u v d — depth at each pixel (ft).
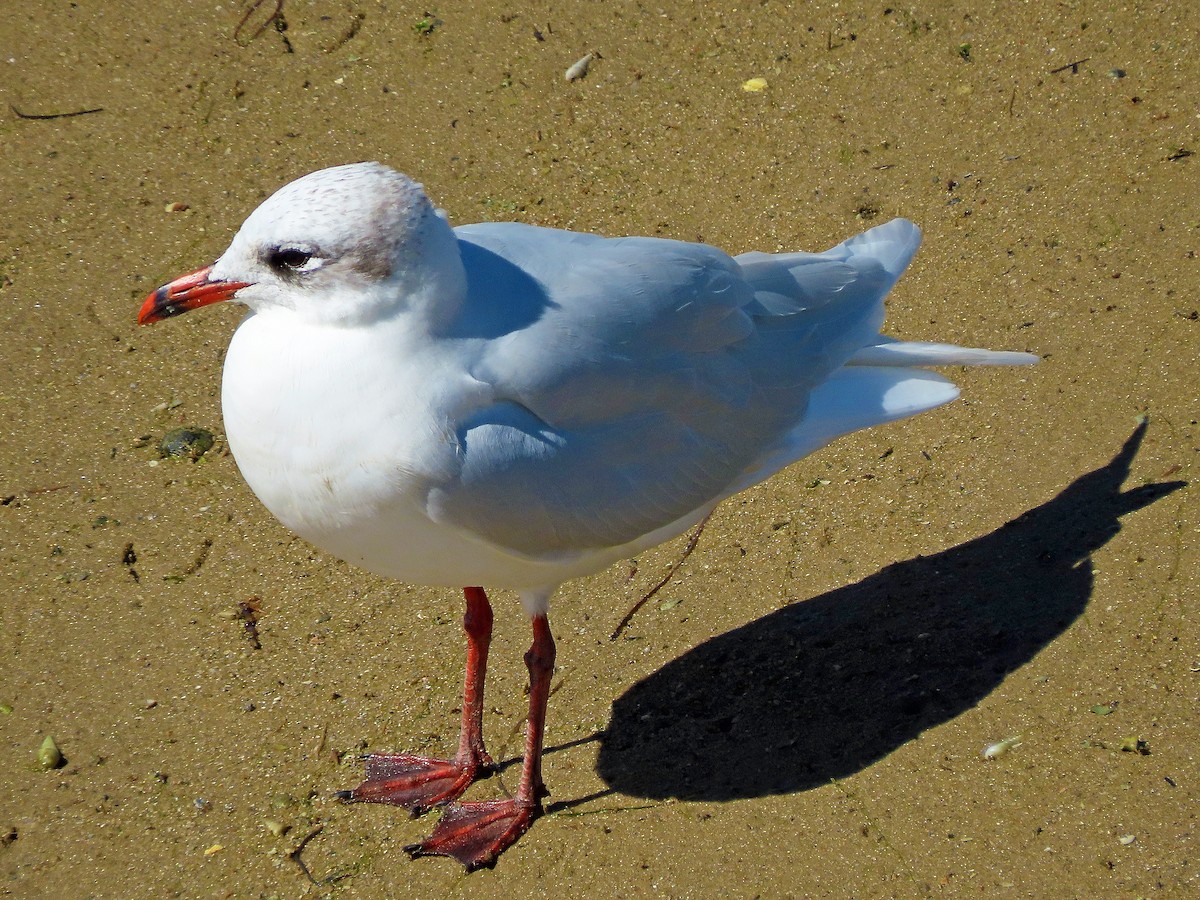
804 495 38.06
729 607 35.65
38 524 39.04
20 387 42.34
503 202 46.55
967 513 36.04
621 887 29.27
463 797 32.48
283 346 27.04
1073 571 33.37
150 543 38.70
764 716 32.50
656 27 50.67
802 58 48.96
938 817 29.19
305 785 32.89
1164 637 31.19
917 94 47.09
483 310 27.78
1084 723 30.09
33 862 31.53
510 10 51.55
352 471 26.91
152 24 51.88
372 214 25.96
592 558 30.30
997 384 38.81
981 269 41.83
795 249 43.73
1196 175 42.16
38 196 47.44
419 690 34.88
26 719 34.47
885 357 33.01
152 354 43.37
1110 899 26.91
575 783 32.01
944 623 33.32
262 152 48.47
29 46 51.34
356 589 37.50
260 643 36.14
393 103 49.67
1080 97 45.37
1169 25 46.14
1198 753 28.81
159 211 46.96
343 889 30.53
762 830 29.76
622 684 34.27
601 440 28.94
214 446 41.04
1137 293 39.60
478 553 28.81
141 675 35.50
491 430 27.27
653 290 29.32
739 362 30.99
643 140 47.85
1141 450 35.58
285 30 51.67
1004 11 48.19
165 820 32.30
